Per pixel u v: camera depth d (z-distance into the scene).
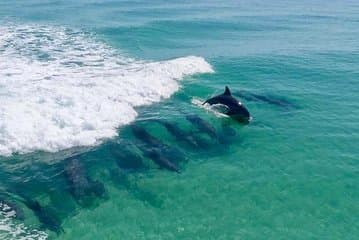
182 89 27.91
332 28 53.06
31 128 19.61
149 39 42.88
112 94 24.75
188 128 22.00
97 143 19.78
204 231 14.48
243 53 38.47
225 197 16.48
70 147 19.30
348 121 23.91
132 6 65.75
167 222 14.91
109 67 30.64
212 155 19.67
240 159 19.41
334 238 14.26
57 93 23.45
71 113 21.31
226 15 60.84
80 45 37.84
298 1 82.56
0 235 13.71
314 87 29.69
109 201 15.95
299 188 17.19
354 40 45.69
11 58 31.66
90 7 62.50
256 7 71.62
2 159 18.03
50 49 35.44
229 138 21.41
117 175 17.59
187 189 16.94
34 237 13.76
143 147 19.77
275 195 16.67
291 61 36.06
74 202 15.75
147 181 17.34
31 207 15.27
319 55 38.50
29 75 27.39
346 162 19.34
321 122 23.70
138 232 14.33
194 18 56.22
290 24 55.44
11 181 16.72
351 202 16.31
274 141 21.28
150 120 22.64
